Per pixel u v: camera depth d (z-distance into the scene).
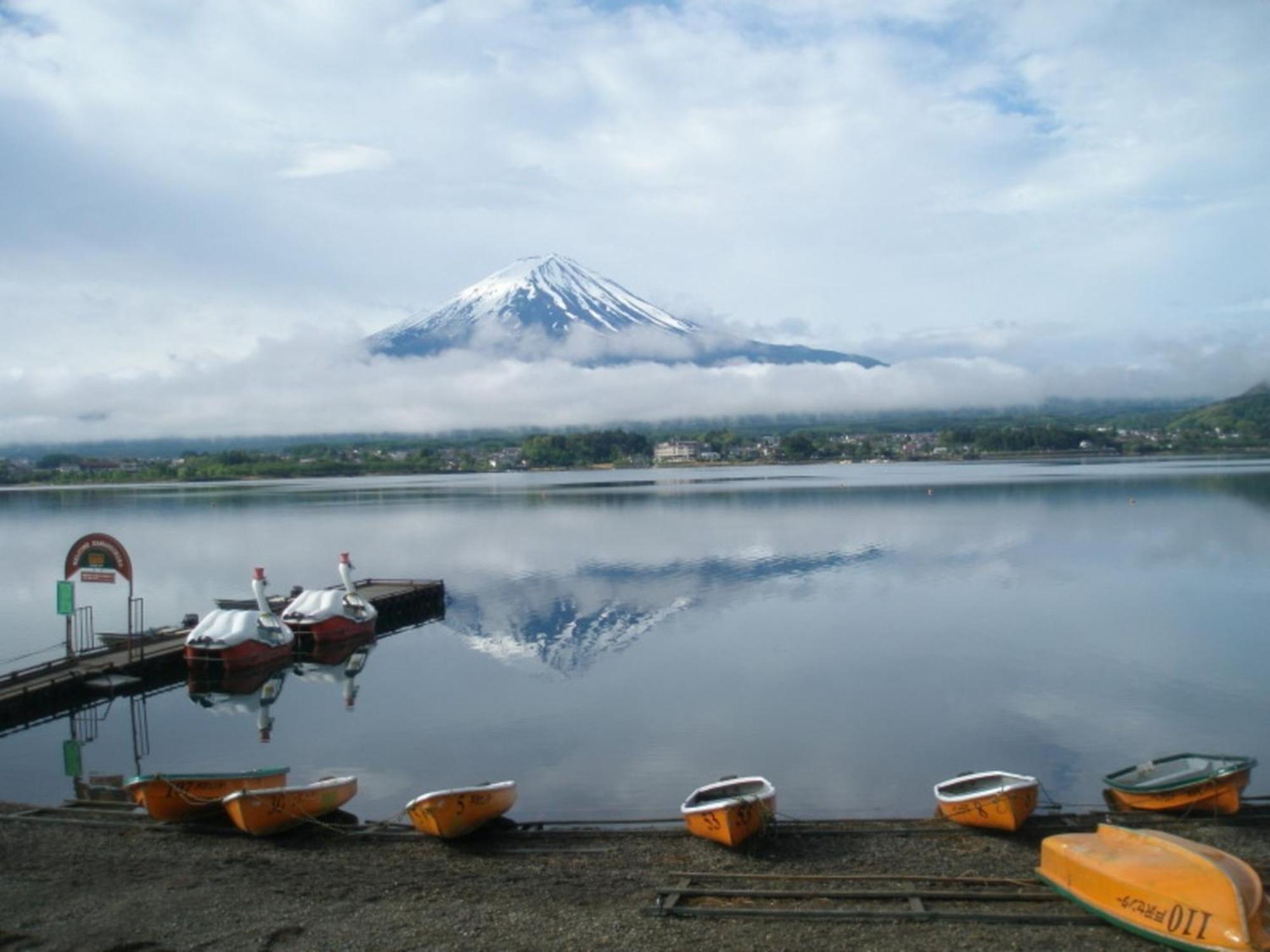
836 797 21.38
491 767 24.38
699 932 14.08
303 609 42.38
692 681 33.06
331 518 114.12
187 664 38.38
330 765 25.09
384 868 16.94
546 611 48.84
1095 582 52.47
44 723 30.91
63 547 86.06
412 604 51.34
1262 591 48.91
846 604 47.31
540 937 14.03
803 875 16.12
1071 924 14.16
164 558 75.81
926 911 14.57
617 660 37.03
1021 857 16.89
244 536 93.88
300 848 18.05
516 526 97.81
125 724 30.66
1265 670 32.78
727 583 55.47
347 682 36.03
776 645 38.50
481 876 16.47
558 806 21.11
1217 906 13.17
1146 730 26.14
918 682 31.80
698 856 17.28
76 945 13.91
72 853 17.72
